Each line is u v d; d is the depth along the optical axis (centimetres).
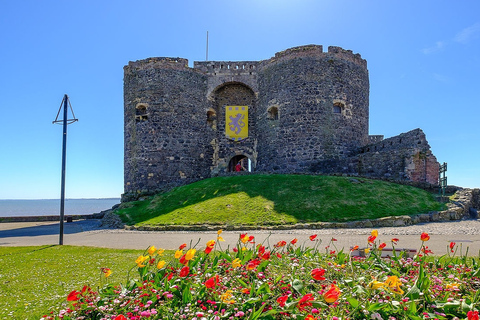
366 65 3628
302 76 3331
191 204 2466
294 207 2177
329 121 3278
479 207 2430
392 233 1653
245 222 2028
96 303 605
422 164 2669
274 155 3412
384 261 841
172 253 1252
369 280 682
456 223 1944
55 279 927
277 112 3456
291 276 704
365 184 2459
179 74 3562
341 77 3369
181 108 3534
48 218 3706
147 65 3550
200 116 3647
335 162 3077
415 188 2472
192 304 593
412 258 921
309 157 3244
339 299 596
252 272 738
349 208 2131
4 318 651
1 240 1944
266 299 597
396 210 2119
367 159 2902
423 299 595
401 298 598
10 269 1055
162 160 3431
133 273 968
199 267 770
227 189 2609
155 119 3472
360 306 567
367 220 1958
